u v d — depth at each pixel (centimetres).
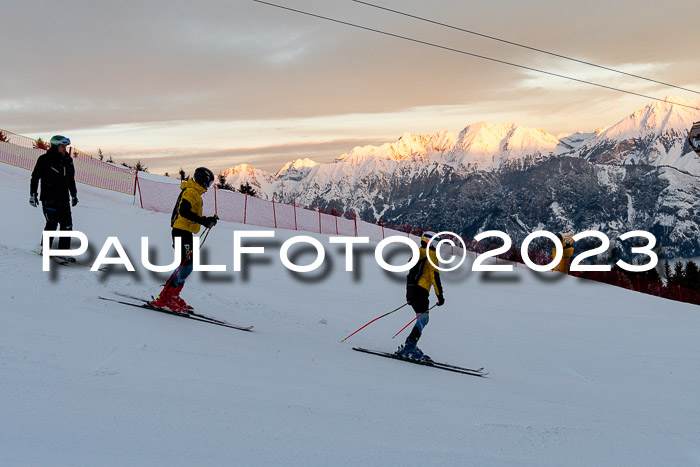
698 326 1559
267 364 597
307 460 343
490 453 408
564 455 428
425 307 785
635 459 444
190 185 791
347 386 563
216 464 314
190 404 423
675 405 738
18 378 426
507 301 1686
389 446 392
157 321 713
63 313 667
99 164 2670
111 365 504
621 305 1841
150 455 315
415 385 622
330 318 1075
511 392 673
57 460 292
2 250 960
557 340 1177
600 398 720
